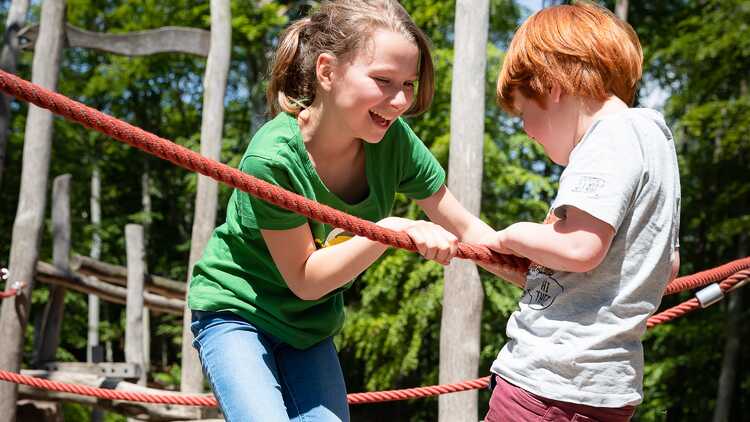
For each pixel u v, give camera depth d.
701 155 14.89
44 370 8.01
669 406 15.65
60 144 22.00
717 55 13.46
